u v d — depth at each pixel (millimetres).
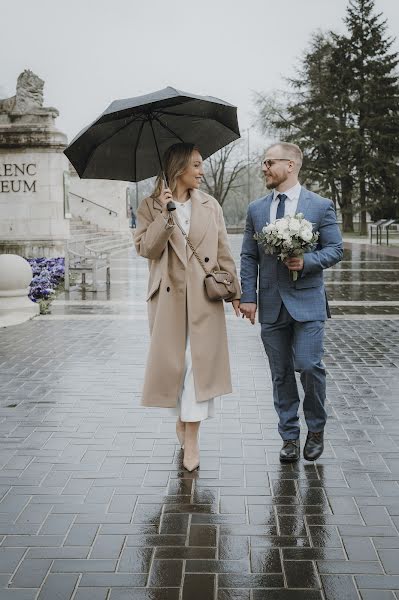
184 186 4473
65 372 7355
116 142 4543
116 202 34281
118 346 8789
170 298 4391
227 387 4523
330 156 47188
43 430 5410
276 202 4477
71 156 4367
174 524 3803
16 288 11344
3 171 20938
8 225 21031
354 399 6242
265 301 4551
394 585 3182
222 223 4594
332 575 3268
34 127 20688
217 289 4359
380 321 10867
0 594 3123
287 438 4719
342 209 47781
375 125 46000
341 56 47344
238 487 4297
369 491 4227
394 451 4910
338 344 8898
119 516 3904
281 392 4703
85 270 14734
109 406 6051
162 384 4398
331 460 4742
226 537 3648
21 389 6656
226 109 4480
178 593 3125
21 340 9266
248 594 3111
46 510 3990
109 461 4746
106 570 3328
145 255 4406
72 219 32875
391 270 20000
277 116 52656
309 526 3766
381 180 46500
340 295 14164
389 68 46969
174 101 4320
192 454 4590
